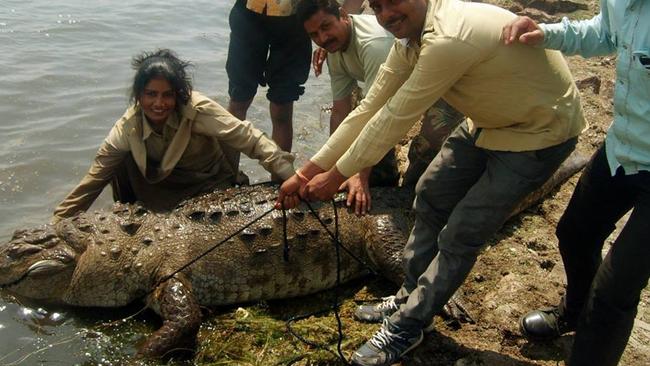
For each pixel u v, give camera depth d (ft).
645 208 9.50
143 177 16.85
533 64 10.09
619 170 10.22
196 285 14.43
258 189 16.08
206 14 35.27
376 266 15.56
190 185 17.48
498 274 15.11
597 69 26.30
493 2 31.81
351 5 18.30
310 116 24.41
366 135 10.67
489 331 13.41
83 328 14.17
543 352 12.78
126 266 14.37
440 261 11.57
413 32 10.37
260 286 14.82
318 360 12.87
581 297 12.17
